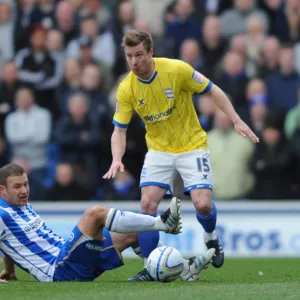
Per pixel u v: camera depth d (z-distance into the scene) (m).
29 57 51.34
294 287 22.45
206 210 26.55
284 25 52.62
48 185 49.22
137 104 26.94
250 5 52.25
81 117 47.97
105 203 47.31
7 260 25.48
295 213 46.78
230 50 50.19
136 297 19.41
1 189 24.55
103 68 50.69
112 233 25.08
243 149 46.53
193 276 24.98
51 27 52.78
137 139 47.34
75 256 23.89
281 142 46.75
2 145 50.22
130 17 51.62
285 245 46.75
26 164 49.44
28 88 50.91
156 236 25.77
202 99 47.50
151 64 26.39
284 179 46.78
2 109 50.66
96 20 52.69
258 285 23.14
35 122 49.72
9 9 54.72
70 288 21.89
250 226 46.81
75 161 47.91
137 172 47.91
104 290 21.23
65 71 50.44
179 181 44.75
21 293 20.84
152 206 26.98
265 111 47.00
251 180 46.81
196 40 51.12
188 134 27.11
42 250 24.50
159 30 51.88
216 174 46.75
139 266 34.28
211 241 27.81
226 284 23.64
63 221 47.19
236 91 48.59
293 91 48.91
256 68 50.00
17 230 24.42
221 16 52.19
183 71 26.62
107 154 48.34
